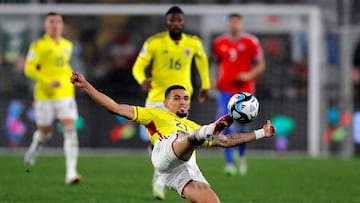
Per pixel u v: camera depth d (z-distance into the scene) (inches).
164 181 1045.2
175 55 1462.8
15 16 2544.3
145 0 2817.4
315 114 2536.9
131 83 2554.1
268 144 2549.2
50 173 1867.6
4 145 2514.8
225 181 1760.6
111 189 1562.5
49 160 2219.5
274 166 2143.2
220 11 2546.8
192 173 1026.1
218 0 2726.4
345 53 2596.0
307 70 2554.1
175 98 1091.3
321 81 2603.3
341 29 2605.8
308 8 2554.1
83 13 2564.0
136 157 2359.7
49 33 1697.8
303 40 2559.1
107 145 2508.6
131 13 2556.6
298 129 2544.3
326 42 2635.3
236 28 2001.7
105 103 1036.5
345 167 2119.8
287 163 2236.7
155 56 1461.6
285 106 2541.8
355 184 1716.3
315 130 2539.4
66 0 2726.4
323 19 2645.2
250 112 952.9
